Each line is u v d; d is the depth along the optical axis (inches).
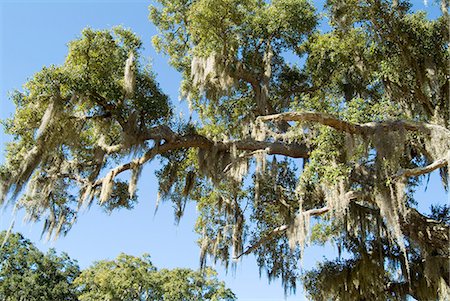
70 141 514.6
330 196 446.3
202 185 676.7
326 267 571.5
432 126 427.2
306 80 666.8
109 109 535.5
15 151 519.5
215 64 583.8
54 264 1439.5
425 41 528.1
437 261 467.8
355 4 543.5
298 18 620.1
